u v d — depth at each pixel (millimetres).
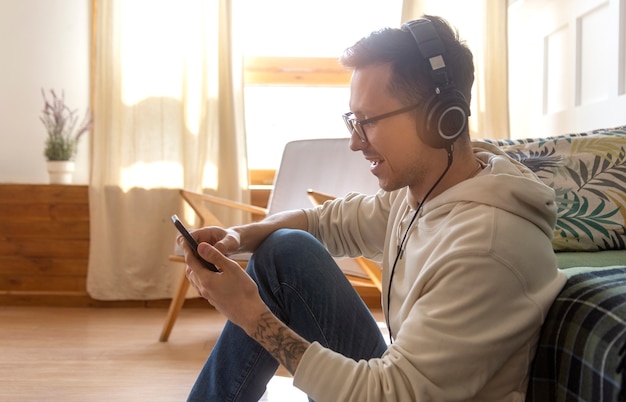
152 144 3520
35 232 3572
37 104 3744
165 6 3512
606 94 2650
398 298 1062
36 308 3525
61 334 2898
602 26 2691
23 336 2848
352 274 2389
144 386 2135
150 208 3527
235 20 3521
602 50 2691
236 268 991
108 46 3490
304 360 918
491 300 882
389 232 1198
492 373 893
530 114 3512
